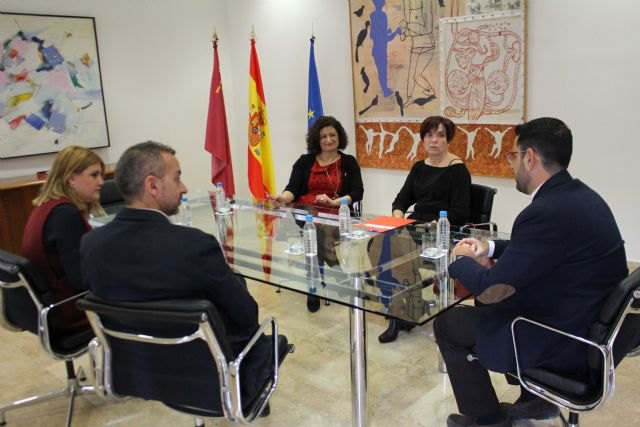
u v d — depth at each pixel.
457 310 2.11
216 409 1.62
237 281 1.64
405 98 4.61
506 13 3.91
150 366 1.63
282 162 5.78
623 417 2.21
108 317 1.57
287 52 5.40
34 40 4.48
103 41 4.93
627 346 1.64
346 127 5.14
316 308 3.42
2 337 3.22
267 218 2.98
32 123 4.55
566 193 1.65
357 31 4.78
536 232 1.60
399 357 2.79
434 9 4.27
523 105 3.99
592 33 3.65
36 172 4.66
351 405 2.31
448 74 4.31
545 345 1.67
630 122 3.61
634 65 3.53
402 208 3.30
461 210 3.05
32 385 2.66
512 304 1.76
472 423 2.08
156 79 5.33
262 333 1.70
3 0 4.31
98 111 4.93
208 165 5.87
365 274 2.04
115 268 1.50
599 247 1.61
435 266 2.10
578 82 3.77
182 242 1.49
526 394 2.16
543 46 3.86
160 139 5.45
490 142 4.21
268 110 5.72
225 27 5.80
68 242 2.12
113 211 3.25
